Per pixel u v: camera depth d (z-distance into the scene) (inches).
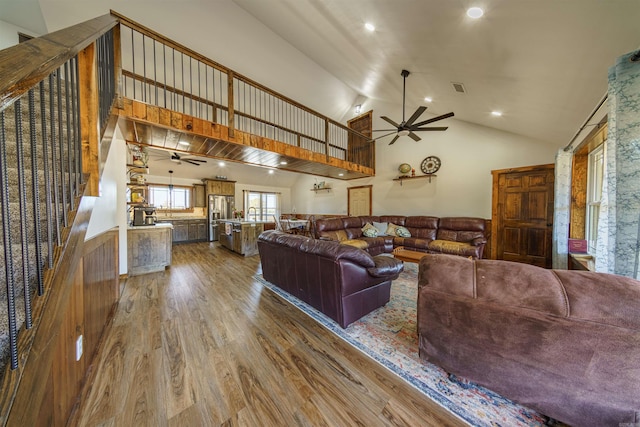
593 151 119.0
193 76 169.3
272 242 114.8
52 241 37.8
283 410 49.3
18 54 25.4
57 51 29.9
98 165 60.4
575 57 66.4
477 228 179.9
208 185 291.6
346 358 66.1
